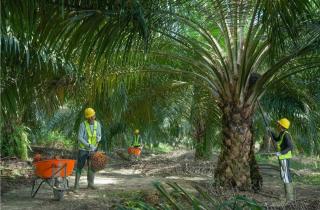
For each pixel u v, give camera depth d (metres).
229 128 10.00
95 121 9.96
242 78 9.84
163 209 4.14
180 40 9.46
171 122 17.56
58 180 8.66
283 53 8.07
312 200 8.33
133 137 19.83
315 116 11.89
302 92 11.19
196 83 10.62
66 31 5.39
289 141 8.95
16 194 9.06
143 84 11.19
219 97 10.21
